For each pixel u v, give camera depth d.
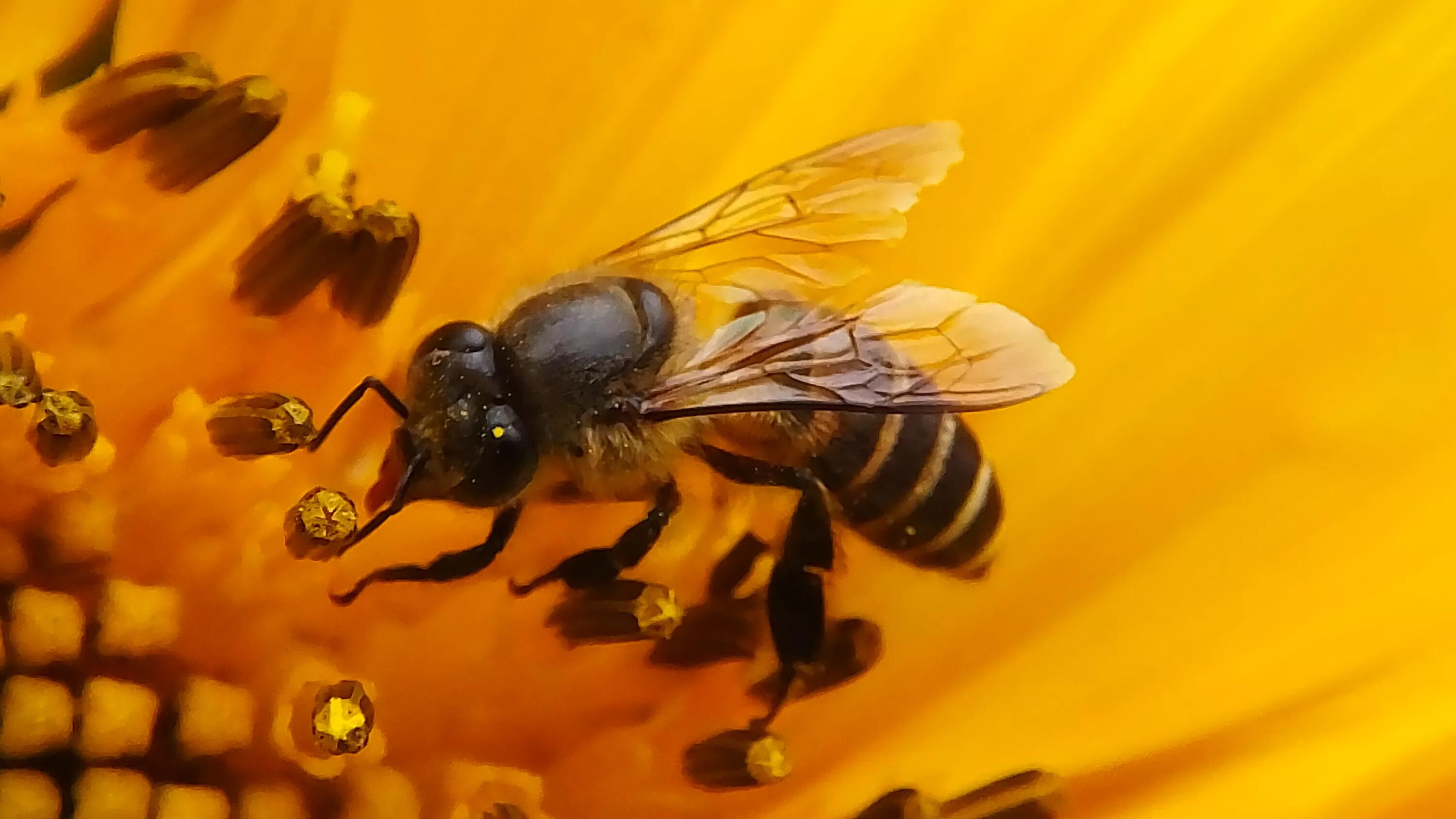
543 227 0.07
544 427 0.07
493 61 0.07
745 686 0.07
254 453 0.07
